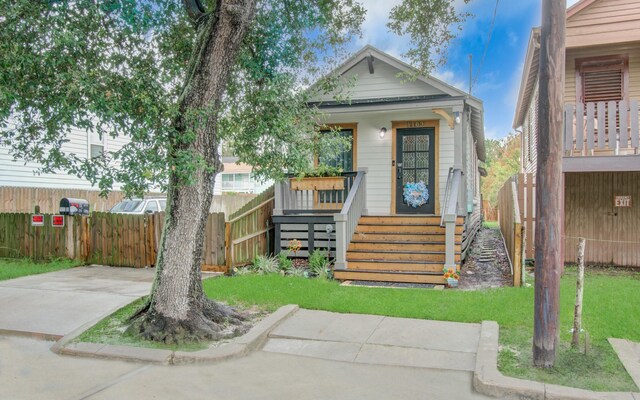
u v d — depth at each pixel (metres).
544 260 4.61
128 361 5.01
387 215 11.03
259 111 7.16
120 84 5.49
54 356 5.18
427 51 8.91
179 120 5.75
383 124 12.12
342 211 9.47
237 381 4.47
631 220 10.02
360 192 10.87
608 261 10.15
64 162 5.68
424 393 4.21
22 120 6.17
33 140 6.30
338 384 4.40
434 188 11.77
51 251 10.88
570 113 8.78
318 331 5.88
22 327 5.97
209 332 5.61
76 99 5.23
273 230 11.56
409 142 12.02
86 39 5.80
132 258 10.28
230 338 5.59
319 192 11.51
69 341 5.47
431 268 8.86
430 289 8.02
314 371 4.74
